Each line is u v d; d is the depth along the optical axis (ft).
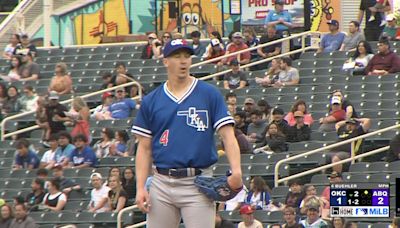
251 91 230.27
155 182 89.40
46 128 221.87
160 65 255.70
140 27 285.64
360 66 228.02
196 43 256.32
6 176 213.46
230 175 88.02
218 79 242.17
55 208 197.88
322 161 197.36
